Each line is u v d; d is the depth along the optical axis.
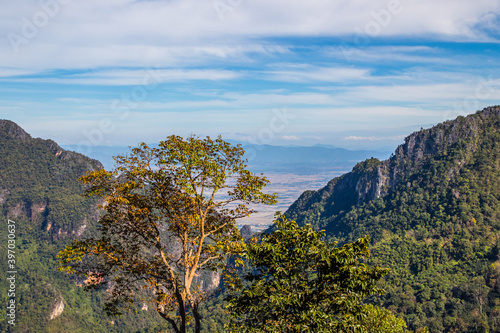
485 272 100.19
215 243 21.30
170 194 20.58
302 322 14.21
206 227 21.36
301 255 16.25
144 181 20.41
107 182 20.61
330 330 14.27
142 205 20.17
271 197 20.89
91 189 20.39
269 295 15.53
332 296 15.38
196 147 19.39
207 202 20.45
